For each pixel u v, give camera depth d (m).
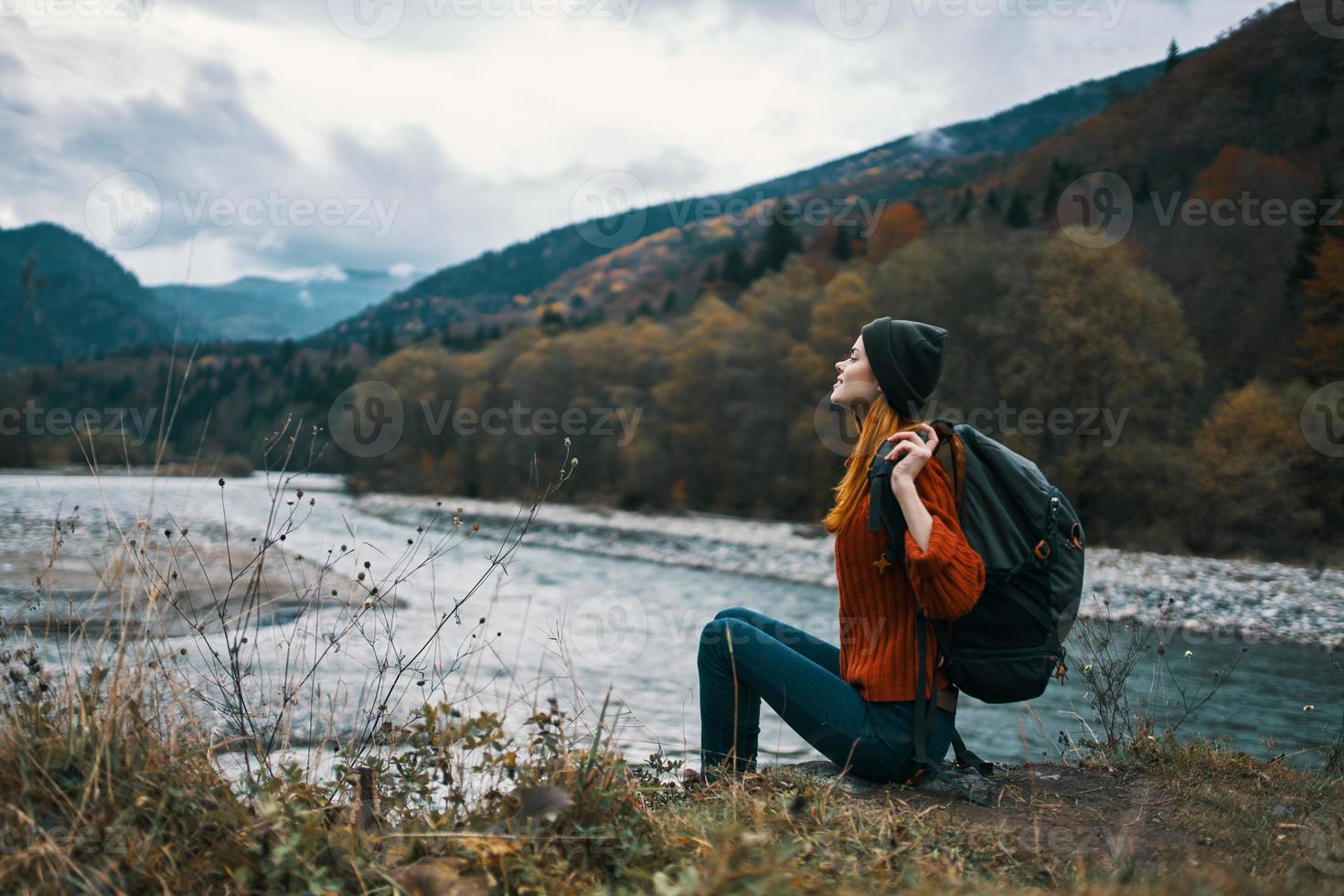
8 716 1.81
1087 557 20.83
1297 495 22.52
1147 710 4.51
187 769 1.87
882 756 2.36
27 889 1.48
